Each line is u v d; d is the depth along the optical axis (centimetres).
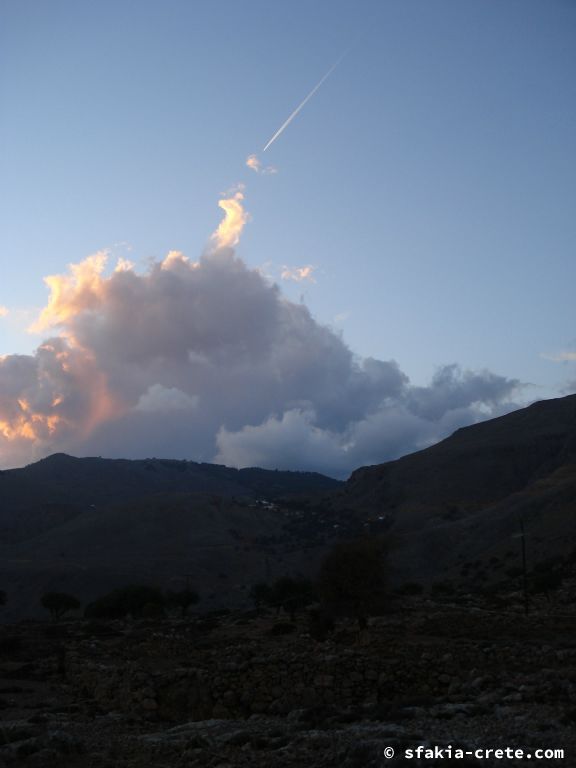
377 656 2464
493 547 12525
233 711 2333
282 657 2416
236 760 1587
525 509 13450
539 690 1978
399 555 13800
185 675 2422
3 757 1739
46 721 2312
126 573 14662
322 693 2339
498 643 3094
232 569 15862
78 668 3284
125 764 1650
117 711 2508
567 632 3906
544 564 9656
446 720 1772
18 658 4503
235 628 5622
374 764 1419
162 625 6412
